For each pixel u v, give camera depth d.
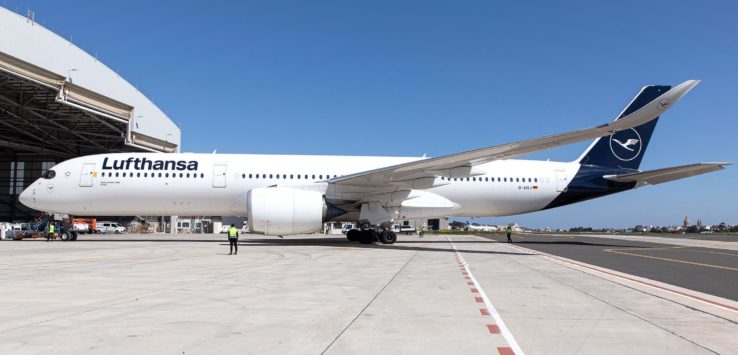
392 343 6.32
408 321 7.65
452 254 21.56
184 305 8.76
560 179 29.22
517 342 6.47
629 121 19.27
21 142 55.06
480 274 14.05
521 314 8.31
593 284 12.19
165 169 26.84
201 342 6.23
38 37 36.44
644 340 6.64
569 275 14.06
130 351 5.79
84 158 27.36
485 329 7.18
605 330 7.21
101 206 26.91
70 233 31.81
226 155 28.05
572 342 6.50
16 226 37.72
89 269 14.39
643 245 32.72
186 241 31.39
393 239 27.75
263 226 24.75
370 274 13.73
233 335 6.63
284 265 16.00
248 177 27.02
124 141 50.81
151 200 26.91
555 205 29.72
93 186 26.55
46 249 22.94
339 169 27.77
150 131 53.34
